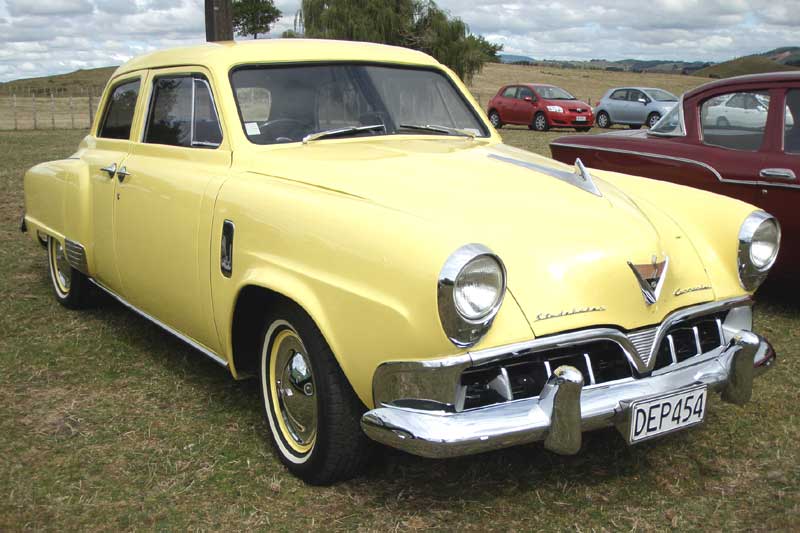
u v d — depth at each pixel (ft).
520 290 8.35
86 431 11.17
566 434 8.14
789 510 9.12
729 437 11.03
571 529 8.80
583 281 8.62
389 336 8.16
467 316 7.73
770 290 18.54
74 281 16.35
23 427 11.27
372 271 8.37
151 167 12.79
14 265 20.83
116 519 8.96
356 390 8.84
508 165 10.96
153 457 10.40
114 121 14.97
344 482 9.79
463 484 9.75
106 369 13.57
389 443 8.14
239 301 10.53
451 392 7.94
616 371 8.93
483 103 106.32
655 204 11.25
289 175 10.53
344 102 12.40
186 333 12.42
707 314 9.64
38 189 16.96
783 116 16.53
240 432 11.18
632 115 74.23
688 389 9.02
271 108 11.86
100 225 14.28
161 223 12.14
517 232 8.86
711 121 17.94
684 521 8.95
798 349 14.55
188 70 12.60
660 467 10.21
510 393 8.25
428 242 8.00
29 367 13.60
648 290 9.00
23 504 9.22
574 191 10.12
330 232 8.99
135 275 13.25
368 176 10.00
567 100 71.31
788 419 11.57
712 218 10.70
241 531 8.75
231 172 11.23
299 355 9.83
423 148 11.71
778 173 16.25
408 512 9.12
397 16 99.35
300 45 12.82
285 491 9.60
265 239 9.87
